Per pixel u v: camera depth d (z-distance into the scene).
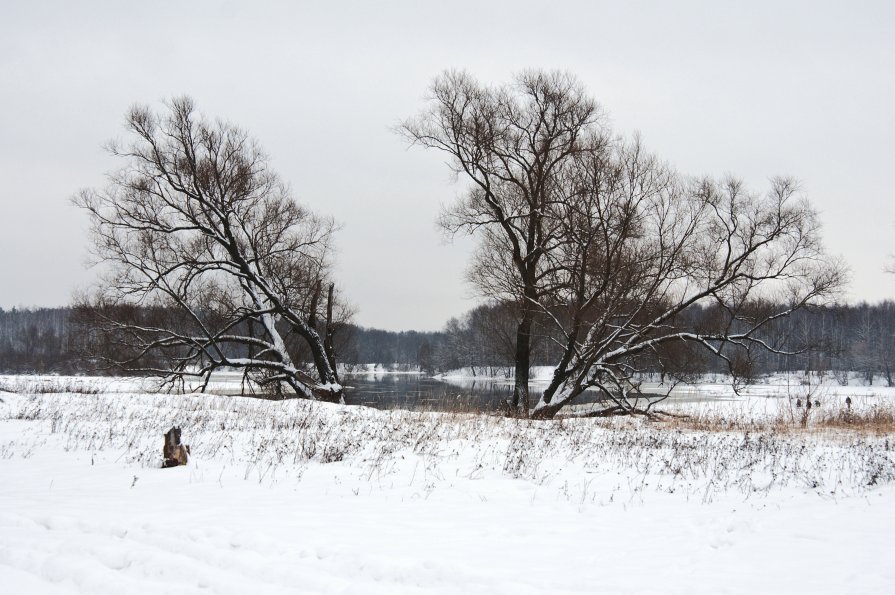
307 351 34.94
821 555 5.98
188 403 22.78
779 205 23.86
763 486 10.15
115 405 22.09
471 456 12.49
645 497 9.22
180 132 25.94
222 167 26.69
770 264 24.02
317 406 22.25
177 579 5.25
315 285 28.62
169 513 7.32
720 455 13.16
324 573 5.34
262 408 21.48
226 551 5.75
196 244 27.17
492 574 5.30
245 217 27.56
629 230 21.97
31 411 19.59
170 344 26.03
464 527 7.08
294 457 11.88
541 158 25.12
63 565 5.48
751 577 5.30
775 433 17.58
